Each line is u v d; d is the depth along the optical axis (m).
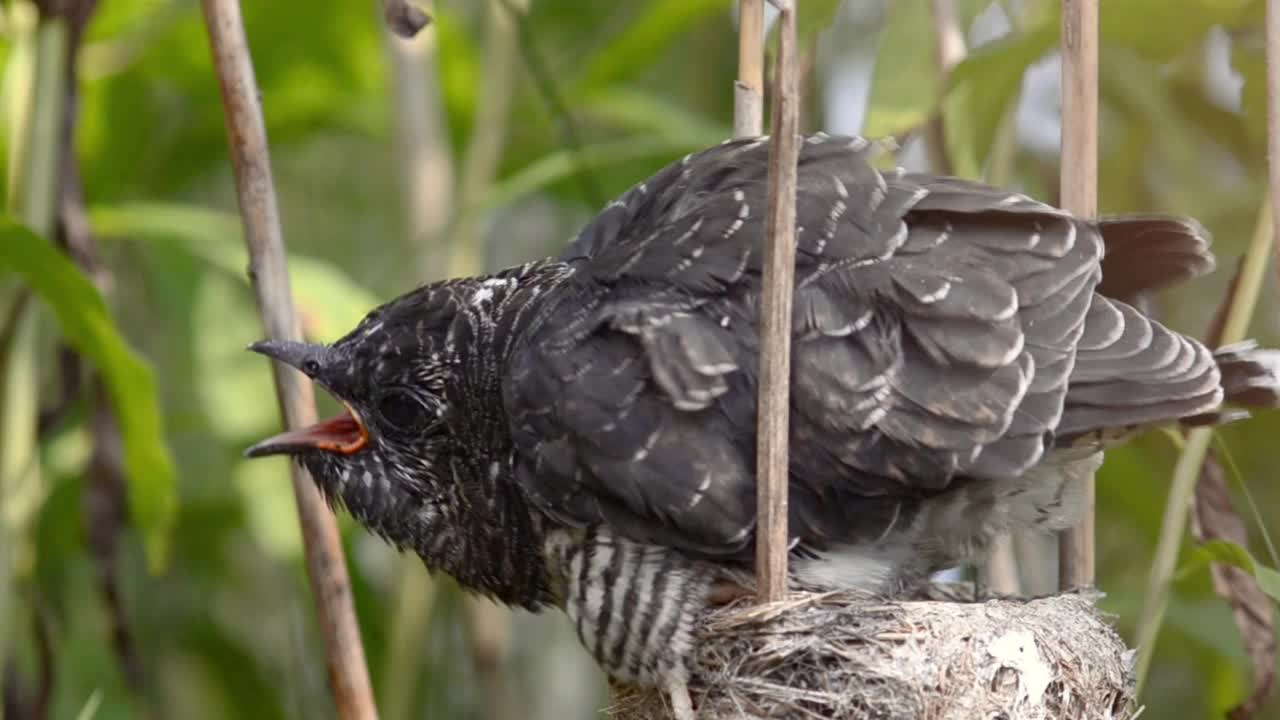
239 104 2.78
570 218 2.98
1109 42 2.84
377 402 2.80
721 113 2.97
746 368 2.76
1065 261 2.75
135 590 2.91
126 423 2.81
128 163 2.94
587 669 2.94
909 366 2.75
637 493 2.76
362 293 2.87
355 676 2.78
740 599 2.76
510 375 2.77
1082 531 2.78
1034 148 2.93
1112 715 2.77
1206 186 2.90
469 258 2.89
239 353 2.90
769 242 2.73
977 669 2.75
